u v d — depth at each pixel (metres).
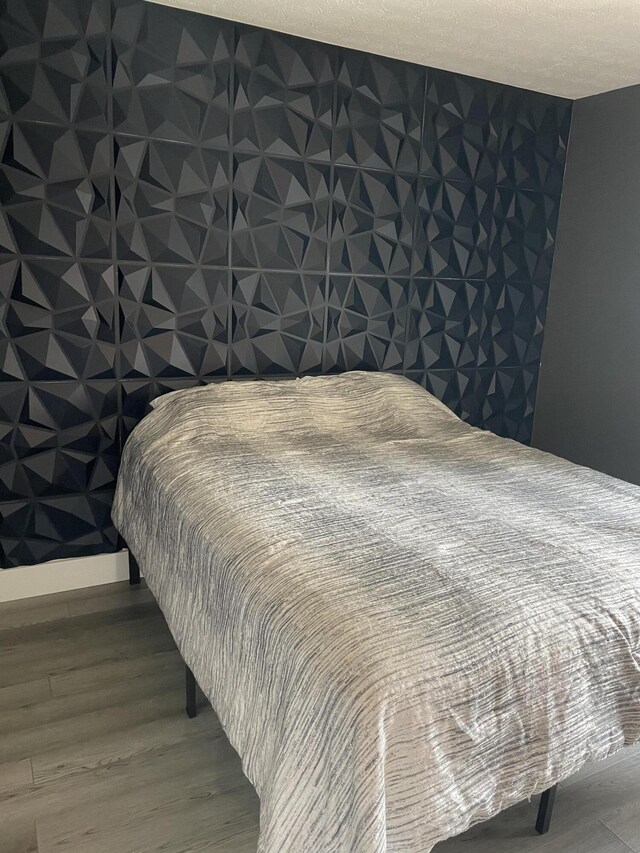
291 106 2.66
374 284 3.03
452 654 1.19
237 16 2.42
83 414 2.55
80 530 2.64
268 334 2.83
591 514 1.85
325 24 2.47
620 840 1.55
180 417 2.40
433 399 2.93
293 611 1.30
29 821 1.55
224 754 1.80
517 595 1.36
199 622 1.67
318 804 1.12
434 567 1.46
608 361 3.30
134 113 2.39
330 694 1.13
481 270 3.33
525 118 3.25
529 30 2.43
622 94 3.10
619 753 1.85
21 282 2.34
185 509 1.85
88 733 1.85
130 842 1.50
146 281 2.55
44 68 2.23
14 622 2.40
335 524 1.68
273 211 2.73
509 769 1.23
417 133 2.97
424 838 1.13
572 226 3.43
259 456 2.22
